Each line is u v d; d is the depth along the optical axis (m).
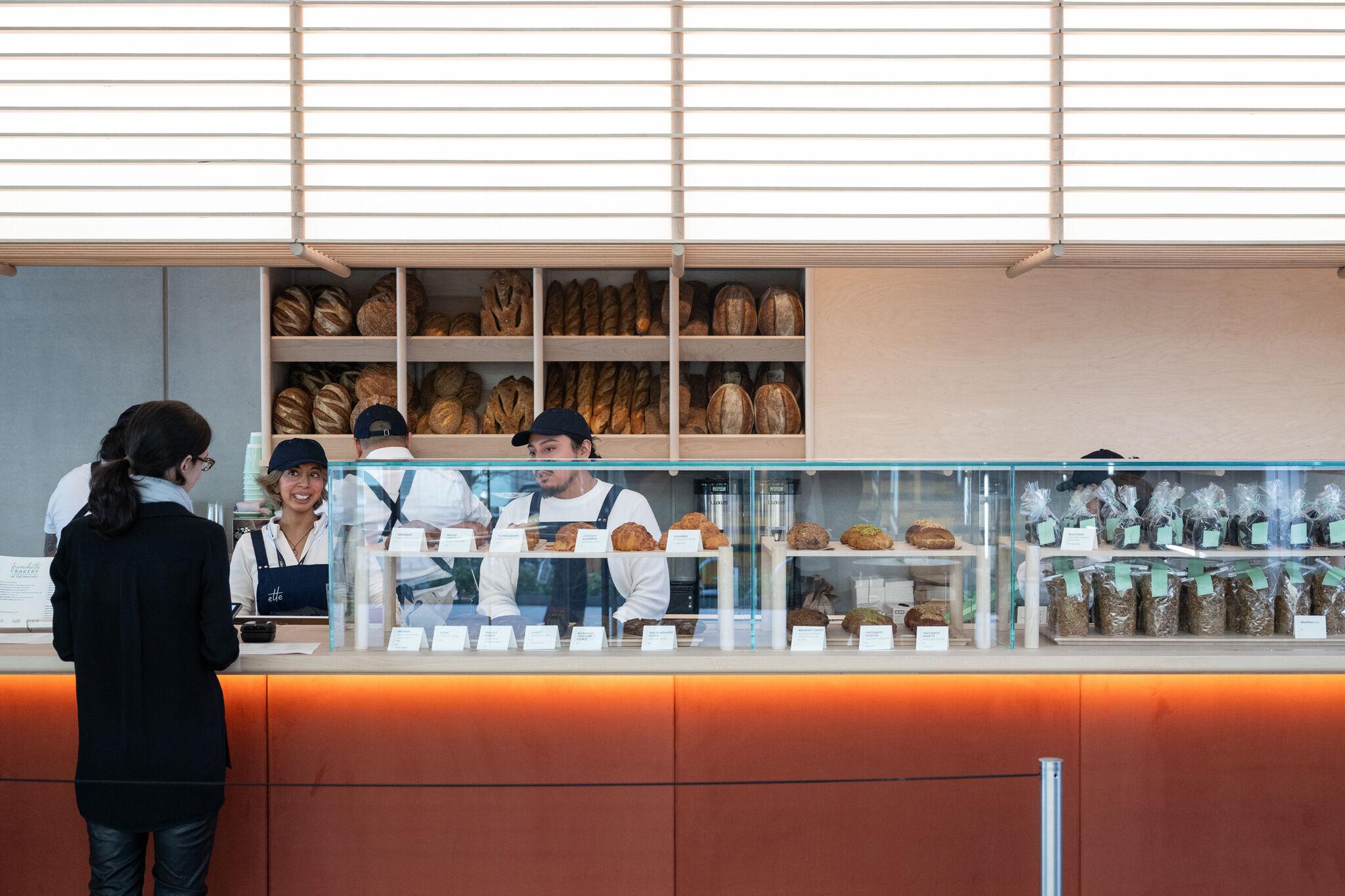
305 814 2.40
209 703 2.16
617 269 4.16
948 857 2.43
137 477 2.12
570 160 2.62
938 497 2.38
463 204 2.66
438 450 3.87
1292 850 2.44
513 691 2.39
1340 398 3.96
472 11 2.56
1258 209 2.65
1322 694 2.42
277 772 2.38
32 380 4.55
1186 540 2.40
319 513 3.12
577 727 2.40
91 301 4.54
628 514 2.35
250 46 2.55
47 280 4.54
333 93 2.59
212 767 2.16
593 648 2.36
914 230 2.70
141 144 2.60
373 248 2.82
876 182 2.65
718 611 2.37
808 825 2.42
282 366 4.06
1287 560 2.40
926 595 2.38
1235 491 2.41
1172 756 2.43
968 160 2.63
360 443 3.28
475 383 4.14
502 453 3.88
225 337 4.55
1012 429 3.97
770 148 2.63
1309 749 2.43
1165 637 2.39
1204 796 2.43
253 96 2.58
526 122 2.62
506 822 2.40
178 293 4.54
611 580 2.36
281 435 3.91
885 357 3.96
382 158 2.62
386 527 2.34
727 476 2.36
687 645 2.36
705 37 2.59
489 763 2.39
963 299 3.96
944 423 3.97
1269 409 3.97
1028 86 2.60
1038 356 3.96
